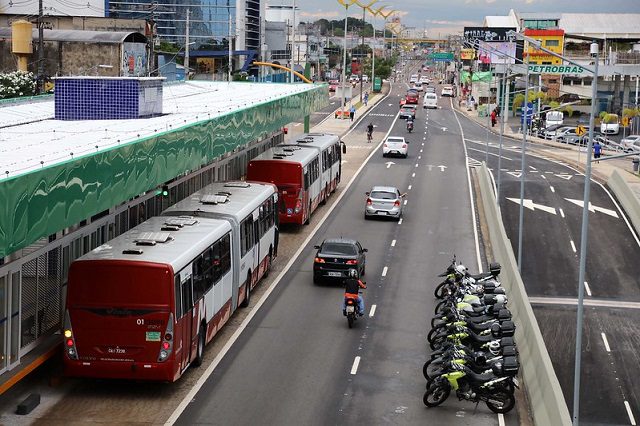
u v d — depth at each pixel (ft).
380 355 90.58
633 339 107.04
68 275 74.38
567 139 320.91
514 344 88.12
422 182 216.95
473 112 449.48
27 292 74.33
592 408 85.81
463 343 87.71
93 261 73.92
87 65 256.52
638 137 308.81
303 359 88.48
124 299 73.87
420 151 279.69
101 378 75.82
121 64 256.11
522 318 97.09
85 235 86.07
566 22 524.11
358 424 72.64
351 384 81.87
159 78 119.24
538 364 80.07
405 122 377.30
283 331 97.76
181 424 71.26
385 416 74.59
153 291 73.97
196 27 530.27
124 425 70.59
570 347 103.45
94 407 74.28
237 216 100.37
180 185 124.88
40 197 62.03
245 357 88.48
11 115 112.88
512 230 165.99
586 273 138.51
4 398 75.51
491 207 165.89
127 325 73.92
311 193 160.35
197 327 82.64
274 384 81.15
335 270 117.50
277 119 161.38
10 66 254.68
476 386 76.23
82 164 69.31
